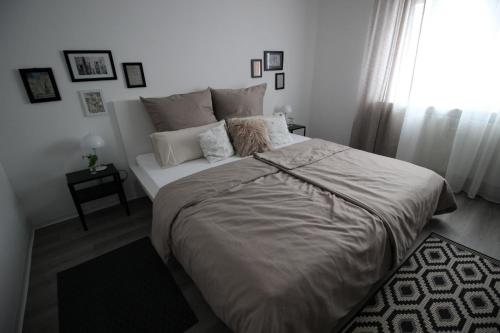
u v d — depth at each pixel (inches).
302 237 43.4
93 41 78.9
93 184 91.8
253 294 34.7
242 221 48.0
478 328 48.6
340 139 144.2
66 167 84.7
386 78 107.2
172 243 54.5
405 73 102.7
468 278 59.7
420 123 103.3
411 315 51.4
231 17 104.3
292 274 36.4
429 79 97.8
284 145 99.8
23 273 63.0
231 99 101.1
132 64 87.0
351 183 61.9
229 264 39.6
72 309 55.2
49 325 52.1
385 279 59.9
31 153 77.9
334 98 140.3
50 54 73.6
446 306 53.1
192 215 51.9
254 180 66.1
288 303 34.0
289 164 75.4
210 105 98.3
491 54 82.0
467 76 88.8
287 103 141.0
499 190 89.2
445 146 102.1
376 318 50.9
